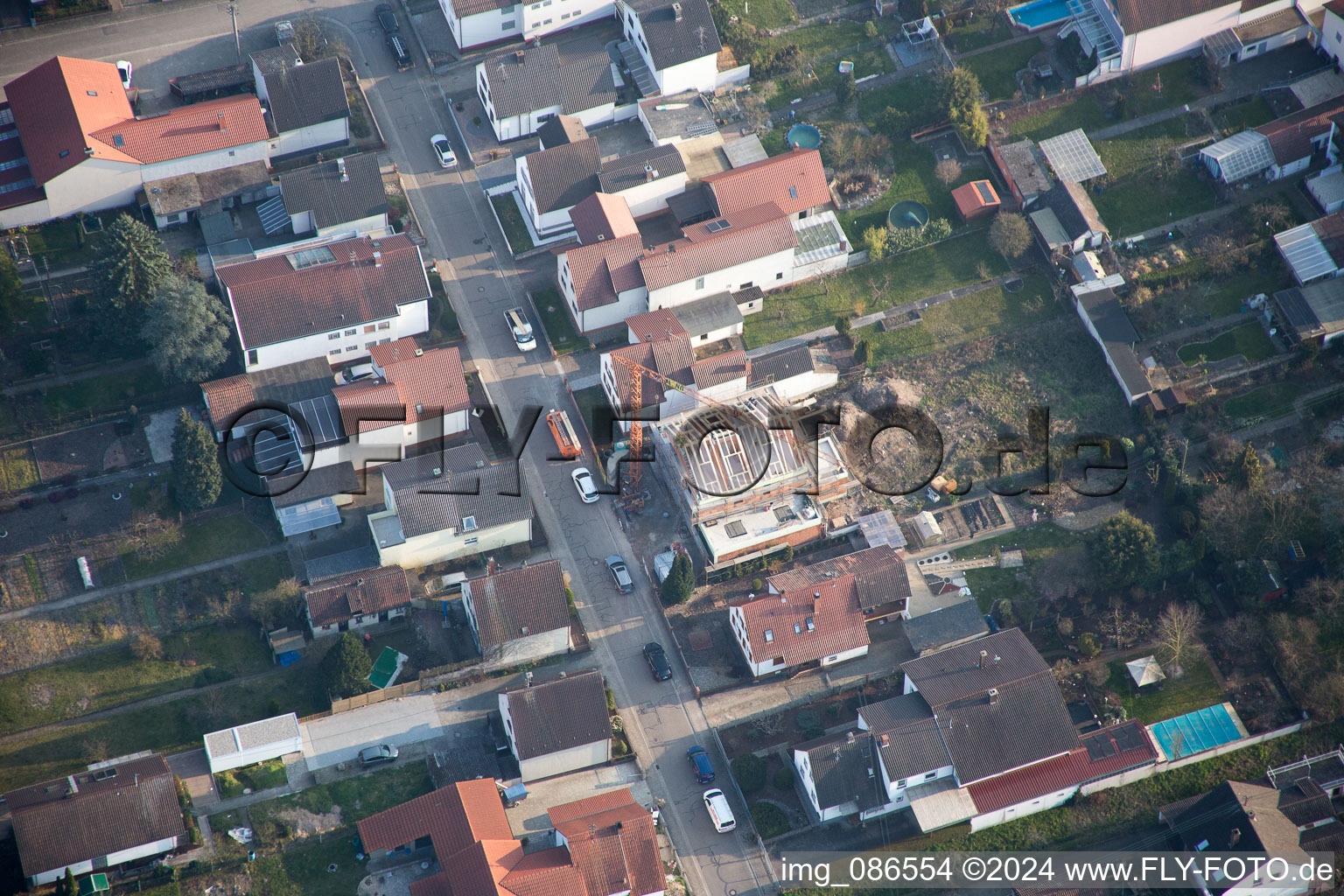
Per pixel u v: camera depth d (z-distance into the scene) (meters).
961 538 148.88
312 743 134.00
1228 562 145.38
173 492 145.12
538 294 161.88
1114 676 141.75
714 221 161.75
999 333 160.62
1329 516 145.75
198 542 143.75
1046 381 157.62
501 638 138.00
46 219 158.62
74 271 156.50
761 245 159.75
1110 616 144.50
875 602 141.25
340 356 155.88
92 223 159.62
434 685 137.88
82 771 131.62
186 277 154.38
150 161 159.62
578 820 127.31
